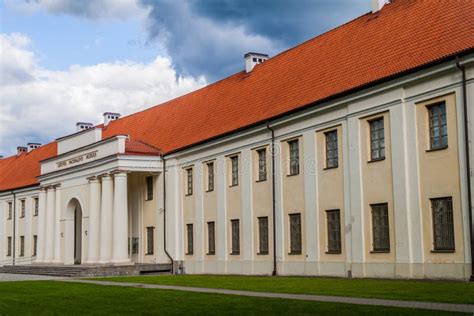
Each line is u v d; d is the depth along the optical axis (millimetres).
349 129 31016
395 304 17891
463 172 25266
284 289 24438
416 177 27344
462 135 25359
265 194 37219
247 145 38781
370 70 31234
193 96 51594
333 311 16703
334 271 31781
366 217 29938
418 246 27141
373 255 29469
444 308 16641
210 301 20594
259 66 45031
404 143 27953
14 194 68812
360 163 30328
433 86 26703
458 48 25984
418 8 32312
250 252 38188
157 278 35719
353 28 37000
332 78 34188
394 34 32281
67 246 54750
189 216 44812
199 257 43312
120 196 46656
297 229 34750
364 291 22047
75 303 21781
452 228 25797
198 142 43000
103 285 30656
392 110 28594
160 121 53125
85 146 51531
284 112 35219
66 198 54875
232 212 40156
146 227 49375
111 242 47844
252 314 16703
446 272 25781
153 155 47500
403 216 27844
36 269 51656
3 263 69938
